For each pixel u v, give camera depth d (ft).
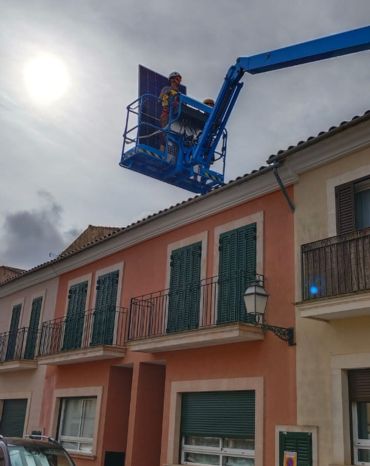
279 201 33.91
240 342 33.55
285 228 33.04
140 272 44.34
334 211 30.17
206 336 33.42
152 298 41.63
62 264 54.75
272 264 33.17
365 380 27.09
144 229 44.19
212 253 37.76
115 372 44.45
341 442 26.68
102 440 42.60
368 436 26.68
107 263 48.98
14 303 63.00
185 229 40.91
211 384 34.68
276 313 32.09
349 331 27.86
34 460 28.73
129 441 39.88
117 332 44.73
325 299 26.84
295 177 32.83
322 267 28.04
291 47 40.47
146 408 40.73
